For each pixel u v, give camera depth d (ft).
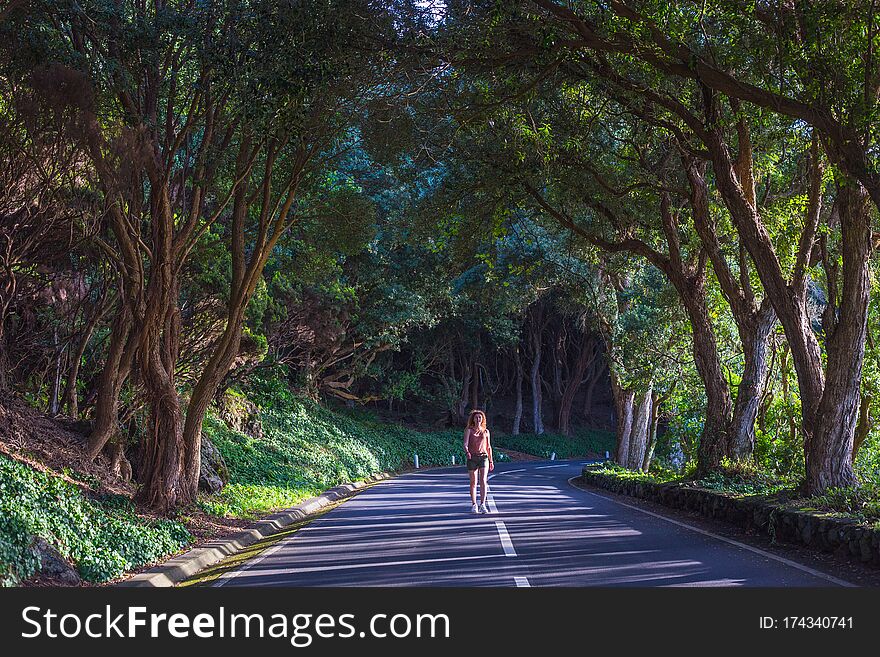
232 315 56.18
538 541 40.98
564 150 63.72
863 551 32.76
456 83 53.42
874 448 70.54
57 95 39.75
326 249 76.79
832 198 64.95
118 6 43.96
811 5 39.88
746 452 66.18
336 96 49.78
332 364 155.12
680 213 76.18
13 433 46.55
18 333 56.85
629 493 78.43
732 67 47.62
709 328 69.51
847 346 47.29
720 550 37.24
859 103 40.73
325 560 36.99
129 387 57.31
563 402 231.71
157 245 49.80
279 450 98.99
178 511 49.03
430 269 141.59
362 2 43.47
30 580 28.45
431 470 152.46
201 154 51.67
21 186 47.52
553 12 45.06
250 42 43.32
